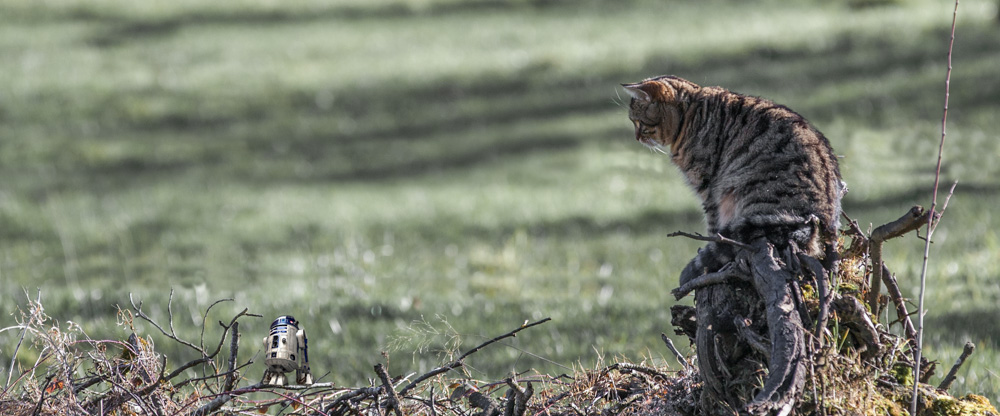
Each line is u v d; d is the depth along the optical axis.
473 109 26.64
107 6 37.25
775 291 4.15
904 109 21.27
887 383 4.56
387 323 9.41
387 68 30.11
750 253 4.45
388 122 26.27
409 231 17.28
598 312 9.85
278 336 4.98
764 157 5.66
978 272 10.38
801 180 5.29
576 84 27.53
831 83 23.92
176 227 18.05
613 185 20.22
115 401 4.74
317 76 29.67
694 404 4.63
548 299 10.95
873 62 24.88
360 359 8.12
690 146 6.59
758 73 25.61
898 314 4.98
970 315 8.53
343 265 14.02
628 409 4.88
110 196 20.84
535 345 8.57
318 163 23.73
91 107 27.28
